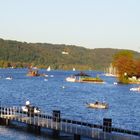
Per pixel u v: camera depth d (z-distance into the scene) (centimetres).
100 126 6606
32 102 15688
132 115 12100
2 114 8212
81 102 16012
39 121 7331
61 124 6956
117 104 15600
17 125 8044
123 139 6016
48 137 6994
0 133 7306
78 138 6656
